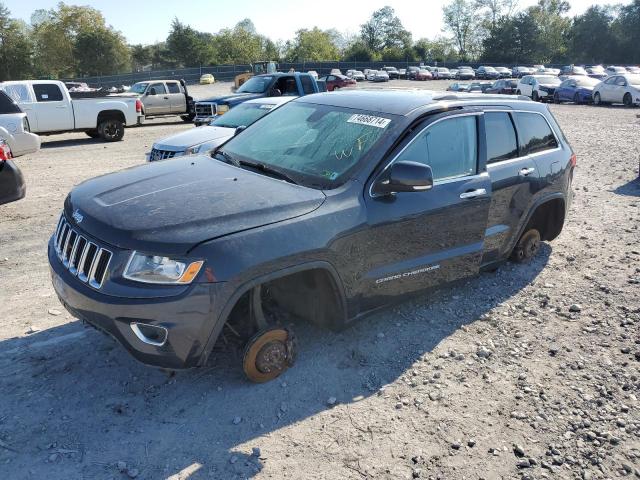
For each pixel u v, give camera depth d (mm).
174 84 23172
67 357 3795
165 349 2961
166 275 2908
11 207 8047
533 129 5164
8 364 3689
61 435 3045
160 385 3512
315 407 3365
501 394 3559
